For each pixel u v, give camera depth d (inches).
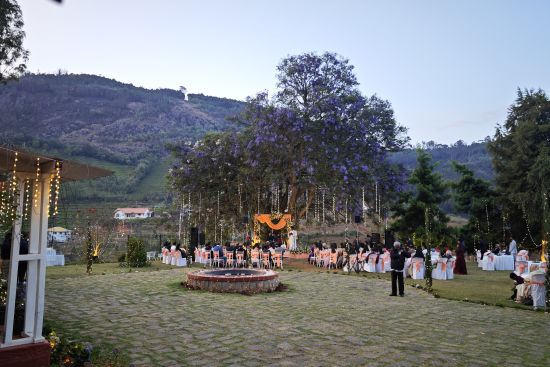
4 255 377.1
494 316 418.3
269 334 338.6
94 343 306.8
